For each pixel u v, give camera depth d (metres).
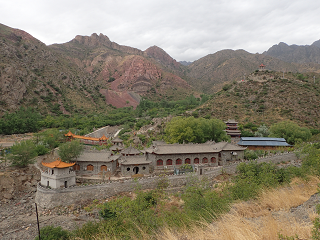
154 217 32.88
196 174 68.06
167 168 77.75
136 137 124.56
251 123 145.38
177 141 93.81
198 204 36.09
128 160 73.00
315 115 158.12
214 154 82.00
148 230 29.73
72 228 51.81
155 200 49.22
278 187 36.06
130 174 72.56
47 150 96.00
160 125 142.00
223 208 29.38
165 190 63.59
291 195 26.34
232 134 116.94
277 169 50.81
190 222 26.66
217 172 71.62
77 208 59.97
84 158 74.12
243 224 19.14
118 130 182.75
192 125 97.94
